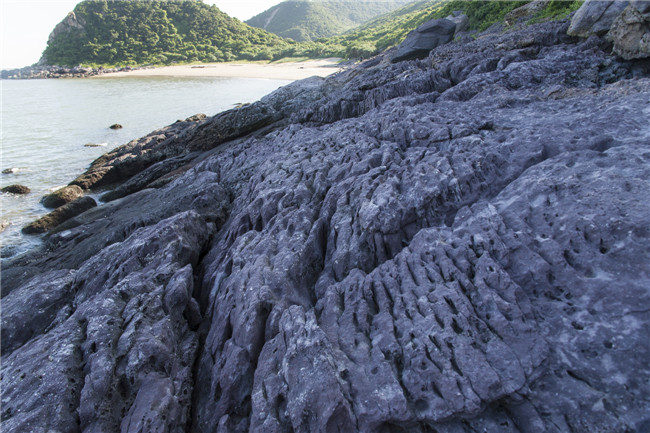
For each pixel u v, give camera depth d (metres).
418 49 39.00
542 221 7.46
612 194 7.09
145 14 167.12
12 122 56.00
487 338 6.08
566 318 6.07
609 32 17.78
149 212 16.95
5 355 10.28
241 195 16.00
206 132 31.66
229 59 160.12
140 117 57.53
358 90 26.30
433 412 5.51
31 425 6.52
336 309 7.50
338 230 9.82
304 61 132.38
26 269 16.47
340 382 5.95
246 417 6.87
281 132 23.53
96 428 6.70
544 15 35.00
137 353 7.72
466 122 12.70
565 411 5.23
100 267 11.96
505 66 20.52
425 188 9.45
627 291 5.84
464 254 7.37
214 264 11.42
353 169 12.06
